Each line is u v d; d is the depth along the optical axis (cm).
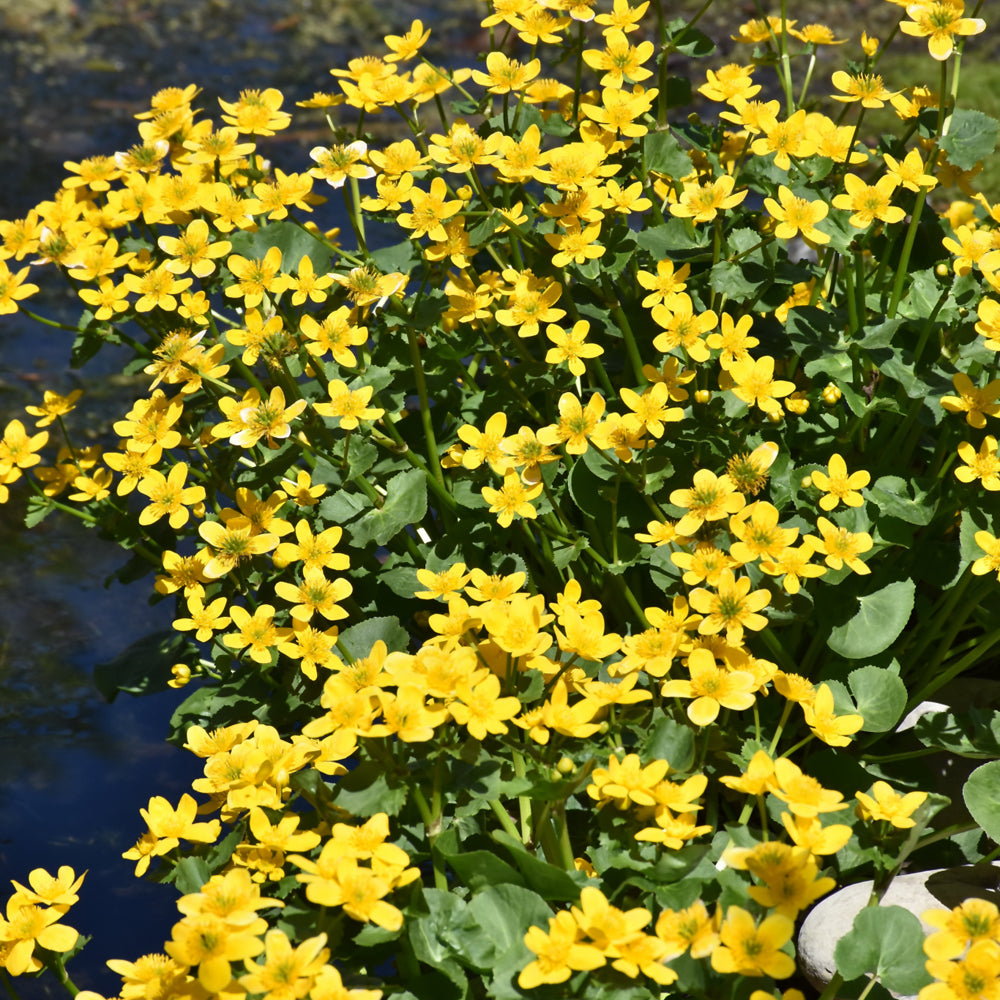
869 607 151
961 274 150
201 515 158
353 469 152
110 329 161
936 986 133
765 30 165
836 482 148
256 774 143
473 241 156
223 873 145
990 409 148
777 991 137
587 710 141
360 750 145
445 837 141
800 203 152
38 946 144
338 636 150
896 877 148
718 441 153
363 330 151
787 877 135
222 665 158
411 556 160
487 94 164
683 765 142
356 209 160
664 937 136
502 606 143
